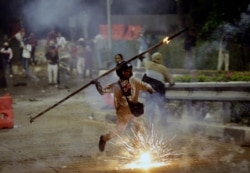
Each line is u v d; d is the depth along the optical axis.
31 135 16.27
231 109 14.82
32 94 28.02
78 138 15.41
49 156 13.06
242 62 29.39
